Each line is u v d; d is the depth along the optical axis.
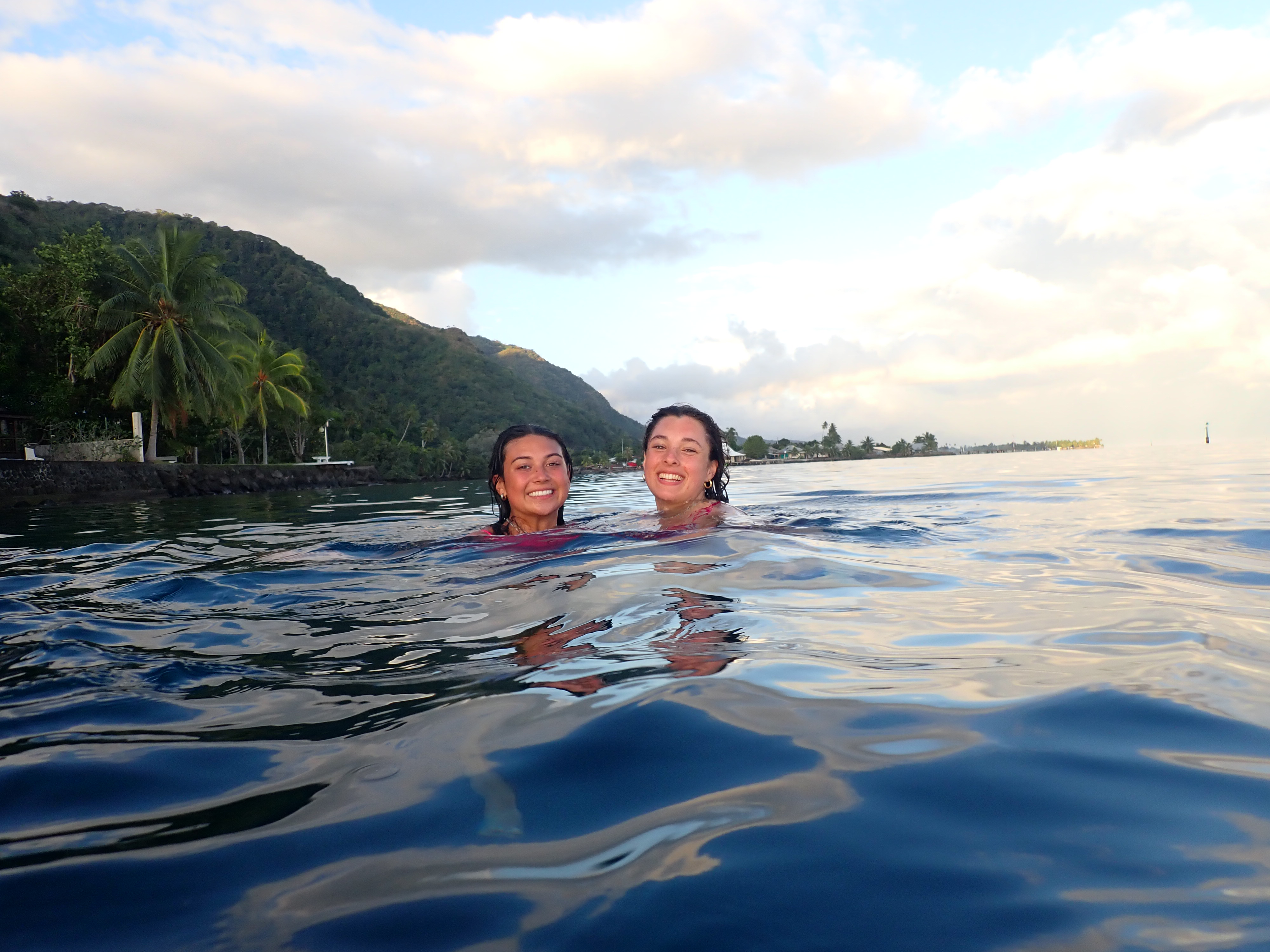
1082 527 4.41
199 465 26.78
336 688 1.58
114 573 3.70
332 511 11.87
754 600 2.25
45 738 1.32
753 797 0.96
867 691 1.36
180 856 0.90
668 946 0.69
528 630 2.01
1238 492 7.13
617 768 1.07
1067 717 1.20
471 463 69.81
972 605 2.17
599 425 168.12
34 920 0.78
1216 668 1.45
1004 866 0.79
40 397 28.28
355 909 0.77
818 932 0.70
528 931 0.72
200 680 1.68
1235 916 0.69
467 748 1.18
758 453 180.50
